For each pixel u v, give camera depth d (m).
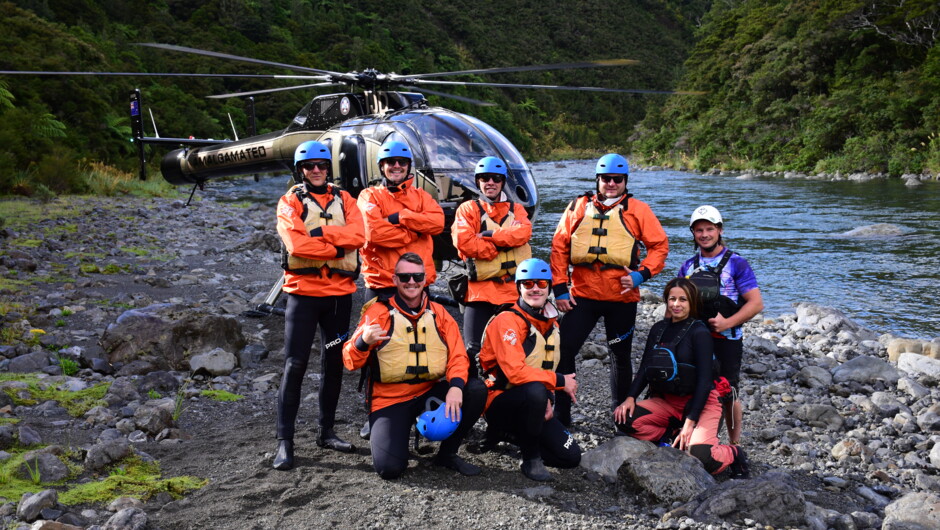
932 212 20.89
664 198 27.81
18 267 10.06
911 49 49.00
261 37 87.75
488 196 4.94
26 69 33.12
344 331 4.59
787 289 11.64
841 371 6.81
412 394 4.28
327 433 4.58
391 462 4.05
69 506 3.64
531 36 177.00
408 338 4.16
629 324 4.99
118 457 4.20
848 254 14.52
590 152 137.88
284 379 4.37
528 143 119.38
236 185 36.25
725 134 56.12
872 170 39.72
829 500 4.15
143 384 5.58
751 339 7.94
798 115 51.34
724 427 5.39
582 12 194.75
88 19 63.81
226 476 4.12
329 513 3.68
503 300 4.97
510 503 3.83
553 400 4.71
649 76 175.00
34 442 4.41
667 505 3.82
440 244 7.05
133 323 6.20
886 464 4.75
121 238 14.02
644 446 4.42
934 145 37.97
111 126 35.25
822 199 25.89
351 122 7.81
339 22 122.31
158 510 3.69
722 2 103.38
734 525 3.59
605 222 4.82
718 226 4.73
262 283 9.99
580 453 4.36
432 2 164.50
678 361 4.39
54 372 5.80
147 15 76.12
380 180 7.00
